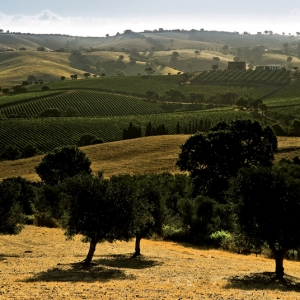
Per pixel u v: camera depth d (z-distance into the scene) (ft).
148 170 274.57
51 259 98.27
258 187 84.84
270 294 65.92
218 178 209.56
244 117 483.92
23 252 108.37
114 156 314.96
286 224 82.74
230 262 105.70
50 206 169.78
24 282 68.85
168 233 149.38
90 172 238.68
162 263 99.30
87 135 408.26
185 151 216.33
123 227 91.09
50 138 428.97
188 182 217.56
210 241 141.38
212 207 149.79
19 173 288.71
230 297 61.77
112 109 615.16
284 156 284.00
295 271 95.04
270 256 119.65
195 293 64.08
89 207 89.51
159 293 62.23
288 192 83.51
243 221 85.51
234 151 209.26
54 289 62.49
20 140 420.77
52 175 230.48
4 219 115.34
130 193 93.71
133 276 79.82
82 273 80.69
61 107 619.26
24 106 610.24
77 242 129.59
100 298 56.90
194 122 469.57
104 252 115.34
